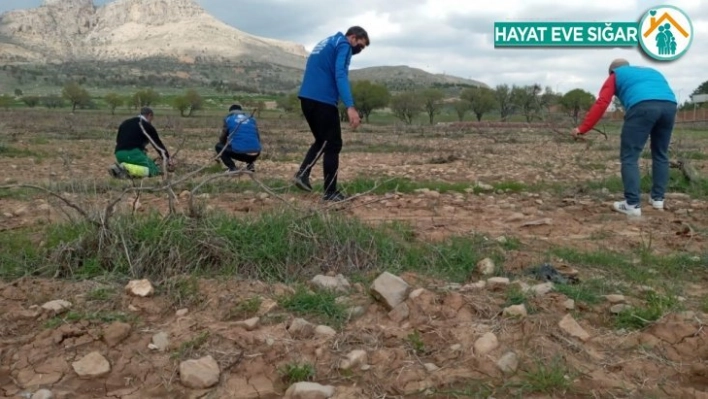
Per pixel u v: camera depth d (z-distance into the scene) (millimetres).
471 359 2518
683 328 2752
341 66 5473
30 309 2807
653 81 5594
